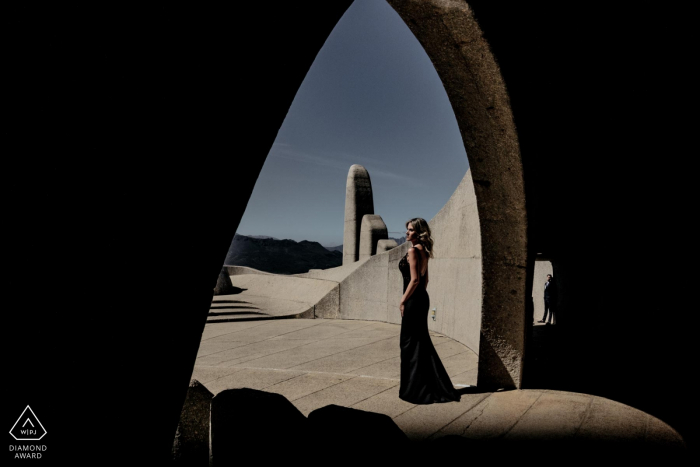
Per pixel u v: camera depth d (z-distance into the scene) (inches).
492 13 115.1
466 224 279.4
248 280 633.6
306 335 333.7
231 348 291.0
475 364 224.8
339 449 91.0
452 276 305.7
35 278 41.4
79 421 46.0
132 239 49.8
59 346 43.7
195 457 99.5
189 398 109.7
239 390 107.0
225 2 51.4
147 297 51.9
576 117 159.8
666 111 138.3
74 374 45.2
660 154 162.9
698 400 153.9
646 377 192.7
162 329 54.3
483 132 148.6
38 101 40.2
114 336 48.9
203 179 56.7
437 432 126.7
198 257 57.7
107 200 46.9
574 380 187.6
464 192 285.4
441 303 329.1
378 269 398.0
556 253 261.7
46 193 41.7
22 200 40.0
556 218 231.1
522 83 139.6
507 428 127.2
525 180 151.0
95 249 46.3
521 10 112.5
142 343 52.0
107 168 46.5
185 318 57.1
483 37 121.4
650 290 255.0
